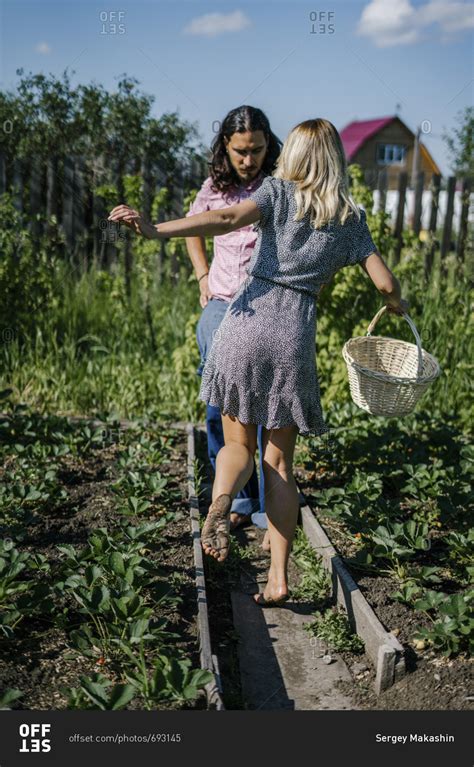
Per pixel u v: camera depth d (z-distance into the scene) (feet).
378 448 16.29
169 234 9.57
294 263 10.02
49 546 12.55
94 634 9.95
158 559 12.37
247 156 12.14
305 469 16.16
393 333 20.80
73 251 28.99
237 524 14.42
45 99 30.25
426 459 16.30
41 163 28.71
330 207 9.84
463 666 9.58
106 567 10.81
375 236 20.77
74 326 23.99
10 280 23.11
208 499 15.51
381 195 27.35
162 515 14.07
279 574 10.93
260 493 14.16
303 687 9.82
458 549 12.34
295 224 9.95
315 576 12.32
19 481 15.08
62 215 28.89
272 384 10.14
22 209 28.66
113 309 24.94
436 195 27.96
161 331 24.35
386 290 10.39
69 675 9.13
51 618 10.27
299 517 14.51
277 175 10.26
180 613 10.77
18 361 21.84
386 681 9.48
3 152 29.68
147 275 25.94
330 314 20.18
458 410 20.35
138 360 22.59
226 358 10.17
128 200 27.27
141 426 18.53
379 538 12.27
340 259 10.27
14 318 23.38
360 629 10.73
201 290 13.84
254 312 10.09
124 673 9.05
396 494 15.69
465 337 21.81
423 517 14.23
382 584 11.71
